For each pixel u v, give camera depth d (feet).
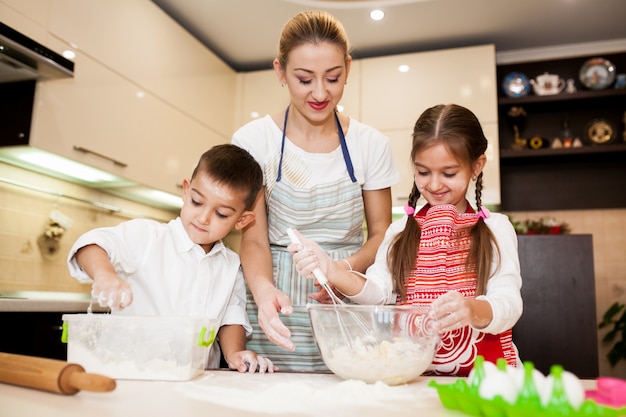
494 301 3.22
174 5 9.82
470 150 3.74
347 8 9.77
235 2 9.65
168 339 2.80
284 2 9.62
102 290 3.01
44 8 6.98
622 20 10.36
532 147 11.25
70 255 3.46
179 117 9.80
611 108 11.40
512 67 11.91
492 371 2.01
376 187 4.87
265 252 4.39
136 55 8.71
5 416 1.86
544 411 1.75
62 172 8.17
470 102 10.68
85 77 7.65
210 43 11.23
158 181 9.16
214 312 4.06
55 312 6.53
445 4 9.71
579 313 7.87
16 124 6.93
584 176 11.33
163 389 2.44
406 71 11.09
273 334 3.36
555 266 8.00
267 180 4.66
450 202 3.95
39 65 6.53
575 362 7.79
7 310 5.84
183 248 4.08
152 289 3.93
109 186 9.07
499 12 10.02
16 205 7.70
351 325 2.87
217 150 4.14
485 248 3.75
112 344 2.82
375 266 4.19
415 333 2.84
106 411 1.95
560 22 10.43
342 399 2.25
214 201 3.92
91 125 7.73
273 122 4.80
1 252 7.42
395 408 2.12
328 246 4.71
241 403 2.16
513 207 11.58
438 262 3.90
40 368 2.19
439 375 3.52
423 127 3.79
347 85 11.34
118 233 3.83
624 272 10.85
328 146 4.70
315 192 4.58
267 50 11.51
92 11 7.81
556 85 11.28
